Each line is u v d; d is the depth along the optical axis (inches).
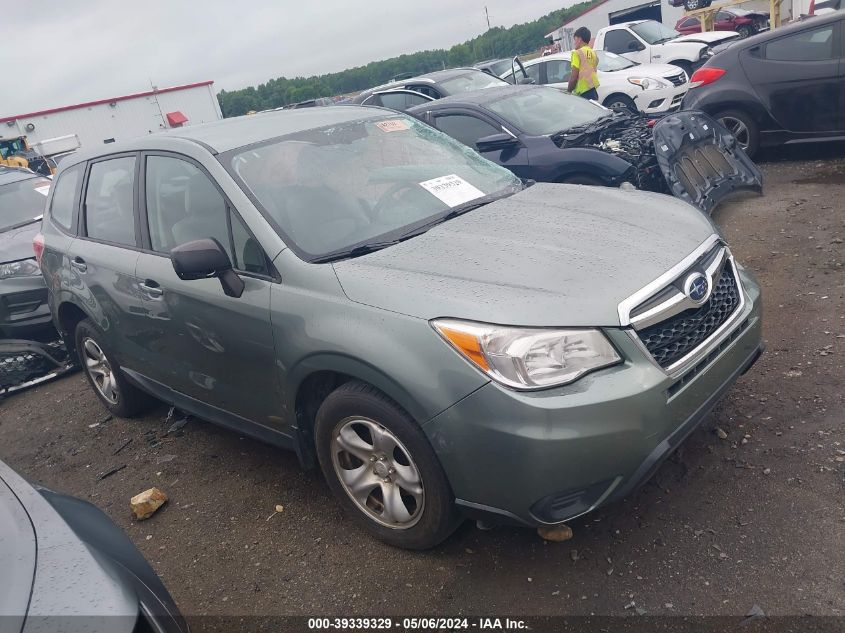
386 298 112.3
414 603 112.5
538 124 290.5
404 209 141.6
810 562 105.0
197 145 149.7
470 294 108.0
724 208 286.4
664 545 114.3
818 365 157.4
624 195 150.8
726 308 123.1
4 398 244.7
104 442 193.3
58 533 80.4
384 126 167.2
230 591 123.9
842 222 242.7
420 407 106.3
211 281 138.3
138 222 162.2
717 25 879.7
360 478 124.3
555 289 108.1
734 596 101.9
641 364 104.7
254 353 132.4
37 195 324.5
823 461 125.8
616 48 708.7
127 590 74.8
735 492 123.1
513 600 109.1
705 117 269.6
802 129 327.9
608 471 102.1
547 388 100.8
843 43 310.7
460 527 127.3
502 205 145.7
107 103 1373.0
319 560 127.0
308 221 133.4
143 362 169.6
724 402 150.9
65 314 200.2
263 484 155.9
